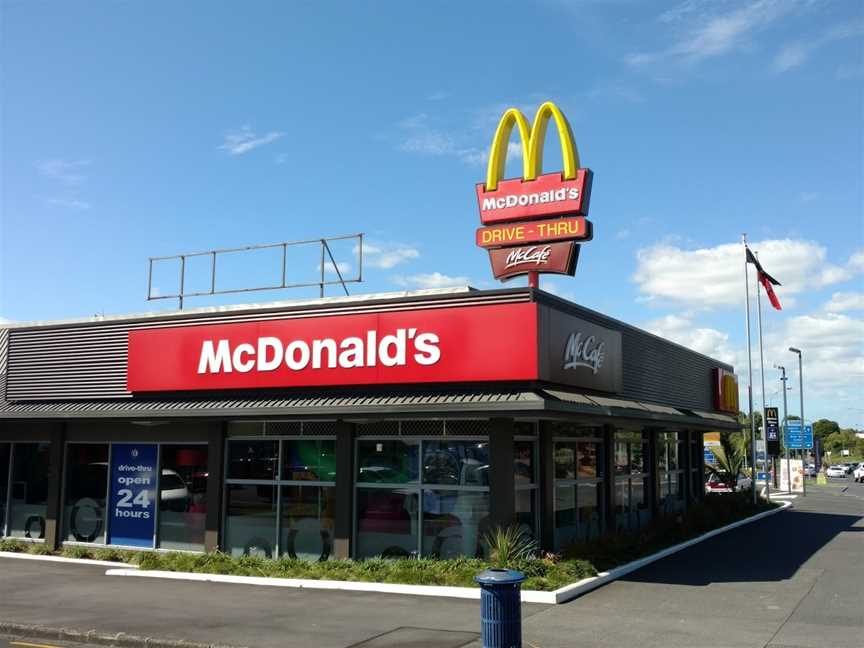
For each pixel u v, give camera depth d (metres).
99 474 18.61
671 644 9.57
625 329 19.45
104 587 13.88
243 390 16.36
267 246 18.61
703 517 23.00
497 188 19.14
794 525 25.11
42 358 19.12
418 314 14.66
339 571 14.25
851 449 167.75
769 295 35.81
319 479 16.02
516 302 14.26
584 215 18.22
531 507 15.31
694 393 25.64
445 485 14.87
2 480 20.02
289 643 9.69
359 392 15.14
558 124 18.62
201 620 11.07
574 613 11.33
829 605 11.95
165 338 17.19
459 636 9.99
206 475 17.38
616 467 19.77
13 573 15.54
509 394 13.73
